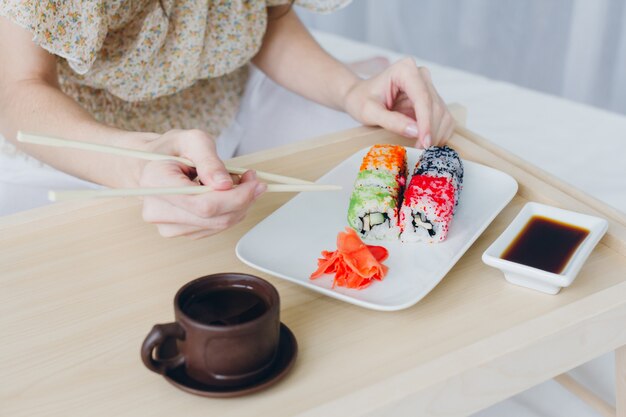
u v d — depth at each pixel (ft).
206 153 3.06
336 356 2.80
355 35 9.59
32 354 2.82
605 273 3.12
